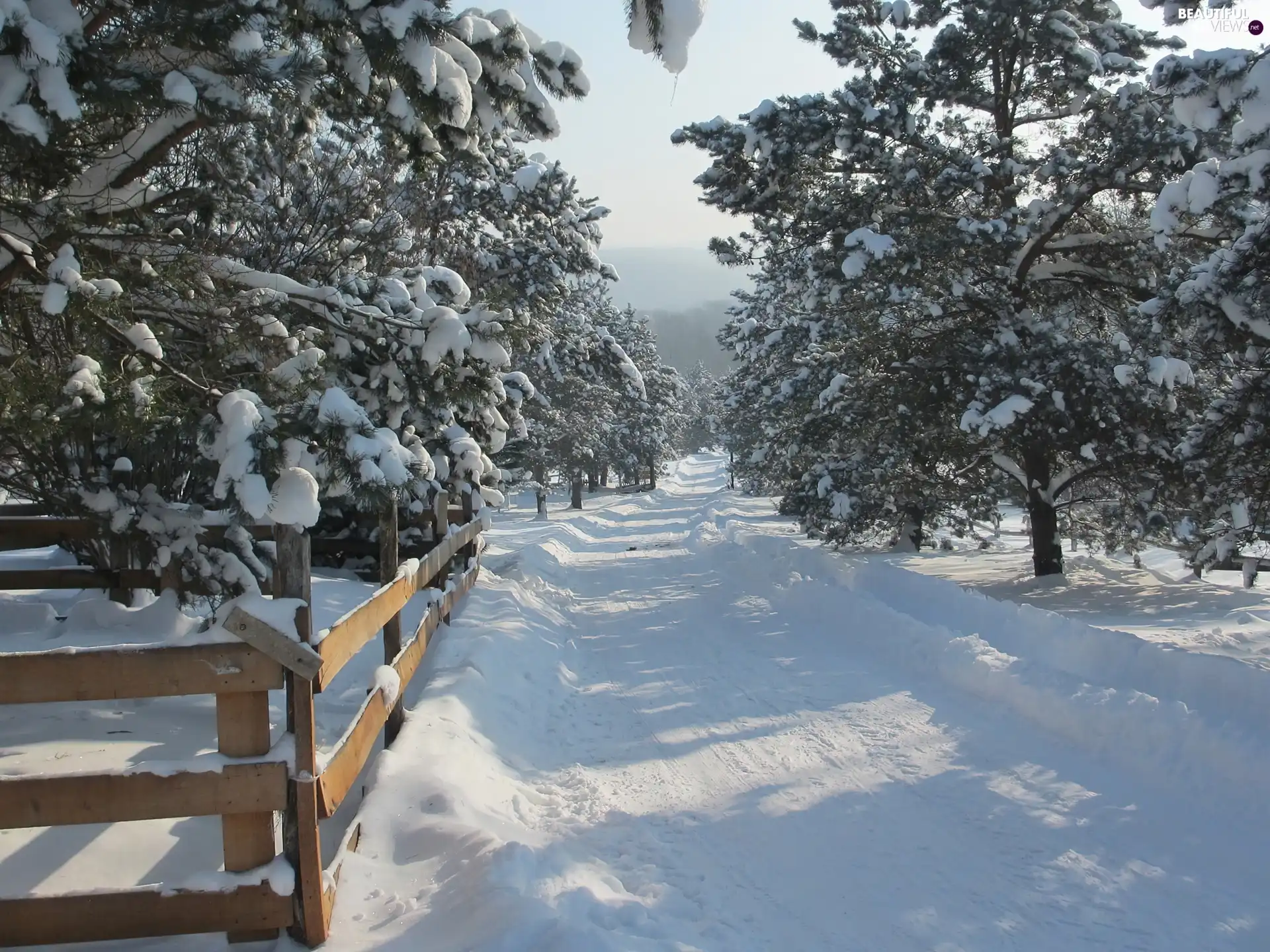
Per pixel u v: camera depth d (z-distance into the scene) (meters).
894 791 5.97
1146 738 6.29
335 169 11.20
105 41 4.82
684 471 118.62
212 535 7.15
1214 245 13.10
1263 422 10.58
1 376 4.89
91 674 3.48
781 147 15.48
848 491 21.89
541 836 5.35
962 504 22.70
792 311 23.28
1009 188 16.05
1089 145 15.09
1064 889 4.59
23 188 5.12
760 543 21.94
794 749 6.94
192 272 5.88
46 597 9.10
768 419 26.62
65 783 3.46
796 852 5.11
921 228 15.23
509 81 5.40
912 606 12.76
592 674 10.05
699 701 8.52
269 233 10.78
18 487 7.21
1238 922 4.22
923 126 15.70
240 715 3.64
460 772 5.67
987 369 15.30
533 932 3.63
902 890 4.63
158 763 3.57
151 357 4.99
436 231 15.41
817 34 16.81
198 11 4.73
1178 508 17.20
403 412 7.48
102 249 5.42
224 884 3.59
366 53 5.07
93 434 5.83
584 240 18.98
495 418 11.51
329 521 13.66
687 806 5.85
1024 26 15.64
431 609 8.09
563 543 27.70
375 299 7.70
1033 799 5.73
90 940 3.52
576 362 24.77
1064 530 22.81
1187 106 9.69
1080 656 8.59
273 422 4.29
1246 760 5.61
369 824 4.90
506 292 7.76
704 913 4.37
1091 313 17.84
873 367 17.62
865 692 8.46
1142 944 4.07
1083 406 15.17
